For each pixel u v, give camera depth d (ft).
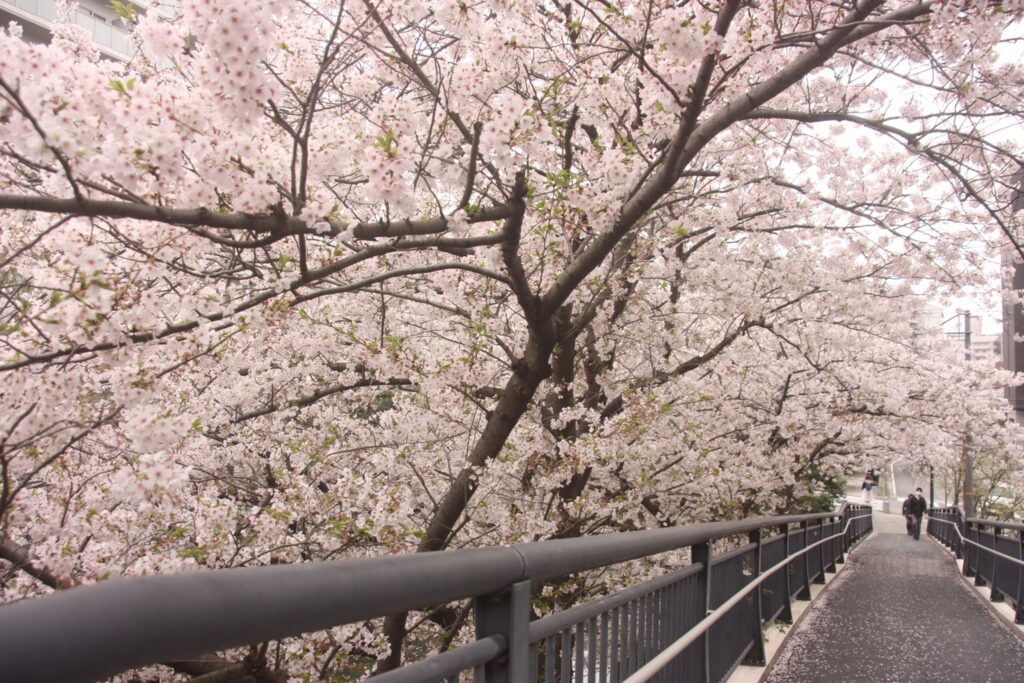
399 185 11.48
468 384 21.57
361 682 4.70
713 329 36.63
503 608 6.64
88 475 17.94
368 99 17.08
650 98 17.12
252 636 3.65
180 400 19.06
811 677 21.16
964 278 31.35
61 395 12.93
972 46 17.08
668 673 12.66
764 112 17.95
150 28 10.78
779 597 28.19
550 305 17.74
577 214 17.70
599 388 28.48
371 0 14.29
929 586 42.91
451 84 15.47
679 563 29.86
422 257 20.88
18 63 8.90
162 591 3.14
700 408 33.99
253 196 11.02
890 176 31.81
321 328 20.75
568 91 18.33
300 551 17.34
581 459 22.90
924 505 96.12
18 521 15.43
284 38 14.61
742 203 27.58
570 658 8.53
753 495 39.96
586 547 8.20
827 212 32.37
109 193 10.53
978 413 52.21
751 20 17.89
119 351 11.82
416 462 24.32
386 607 4.73
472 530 25.53
